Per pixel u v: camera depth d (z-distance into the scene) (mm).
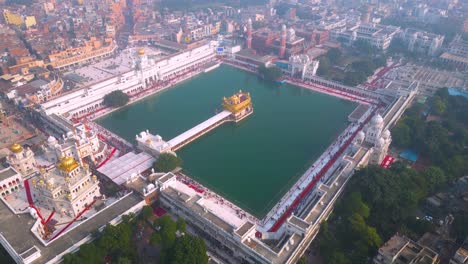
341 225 174750
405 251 152375
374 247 160500
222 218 176000
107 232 162500
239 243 163375
